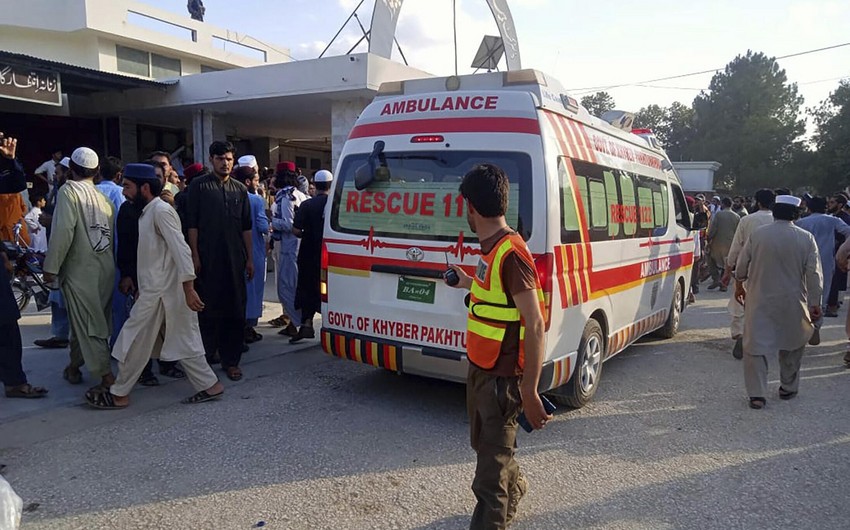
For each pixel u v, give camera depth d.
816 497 3.69
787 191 7.38
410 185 4.70
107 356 4.87
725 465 4.10
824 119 54.34
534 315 2.71
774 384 6.05
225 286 5.45
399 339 4.71
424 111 4.75
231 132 19.41
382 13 13.21
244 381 5.61
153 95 15.10
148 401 4.98
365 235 4.85
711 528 3.32
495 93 4.52
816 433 4.71
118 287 5.38
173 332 4.79
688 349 7.35
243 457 4.00
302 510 3.37
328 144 23.88
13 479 3.60
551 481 3.82
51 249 4.56
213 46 22.14
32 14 17.61
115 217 5.74
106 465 3.82
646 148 6.92
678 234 7.61
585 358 5.05
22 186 4.87
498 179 2.82
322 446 4.21
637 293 6.16
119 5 18.33
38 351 6.33
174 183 7.02
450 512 3.39
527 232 4.25
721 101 59.97
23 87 11.70
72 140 16.78
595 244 4.99
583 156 4.93
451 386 5.56
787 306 5.14
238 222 5.55
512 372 2.86
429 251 4.54
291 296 7.09
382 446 4.23
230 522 3.22
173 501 3.41
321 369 6.04
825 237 8.67
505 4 16.14
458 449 4.21
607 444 4.42
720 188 59.47
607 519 3.38
